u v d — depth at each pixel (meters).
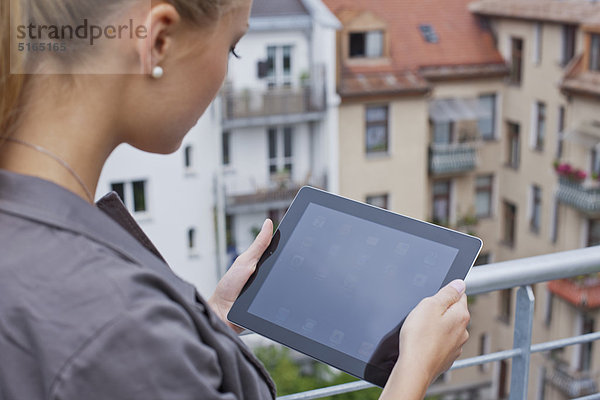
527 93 15.02
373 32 14.03
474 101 15.27
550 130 14.66
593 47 13.53
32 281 0.51
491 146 15.70
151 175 12.38
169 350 0.50
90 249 0.52
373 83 13.98
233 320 0.82
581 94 13.67
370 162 14.25
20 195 0.53
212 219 13.12
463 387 15.44
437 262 0.79
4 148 0.55
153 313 0.50
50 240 0.52
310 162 13.95
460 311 0.68
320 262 0.83
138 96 0.57
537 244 15.27
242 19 0.59
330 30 13.20
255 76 13.13
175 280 0.57
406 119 14.30
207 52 0.58
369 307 0.78
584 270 1.14
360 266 0.81
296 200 0.88
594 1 13.88
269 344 10.04
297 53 13.30
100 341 0.49
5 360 0.50
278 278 0.83
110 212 0.64
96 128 0.56
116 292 0.50
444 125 15.04
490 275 1.08
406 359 0.64
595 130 13.64
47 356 0.49
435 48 15.05
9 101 0.54
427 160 15.12
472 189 15.68
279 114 13.32
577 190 13.49
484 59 15.20
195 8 0.55
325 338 0.78
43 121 0.55
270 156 13.67
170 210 12.64
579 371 12.94
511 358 1.15
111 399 0.48
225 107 12.88
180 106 0.58
